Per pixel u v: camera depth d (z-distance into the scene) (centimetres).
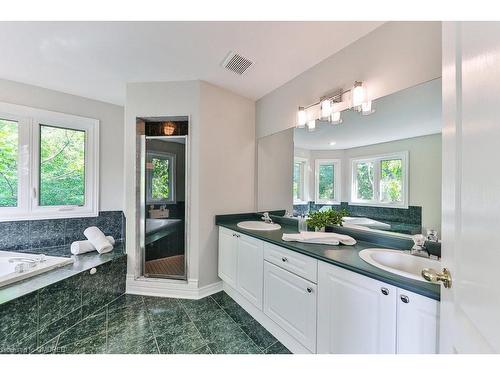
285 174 240
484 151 46
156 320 191
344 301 117
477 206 49
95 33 160
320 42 171
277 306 164
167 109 235
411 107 142
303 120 213
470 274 53
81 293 189
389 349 98
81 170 280
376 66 156
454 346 63
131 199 241
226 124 253
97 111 286
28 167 247
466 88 56
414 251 132
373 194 167
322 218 193
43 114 250
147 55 189
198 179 234
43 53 185
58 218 262
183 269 261
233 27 154
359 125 172
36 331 151
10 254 220
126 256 241
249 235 195
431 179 136
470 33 54
